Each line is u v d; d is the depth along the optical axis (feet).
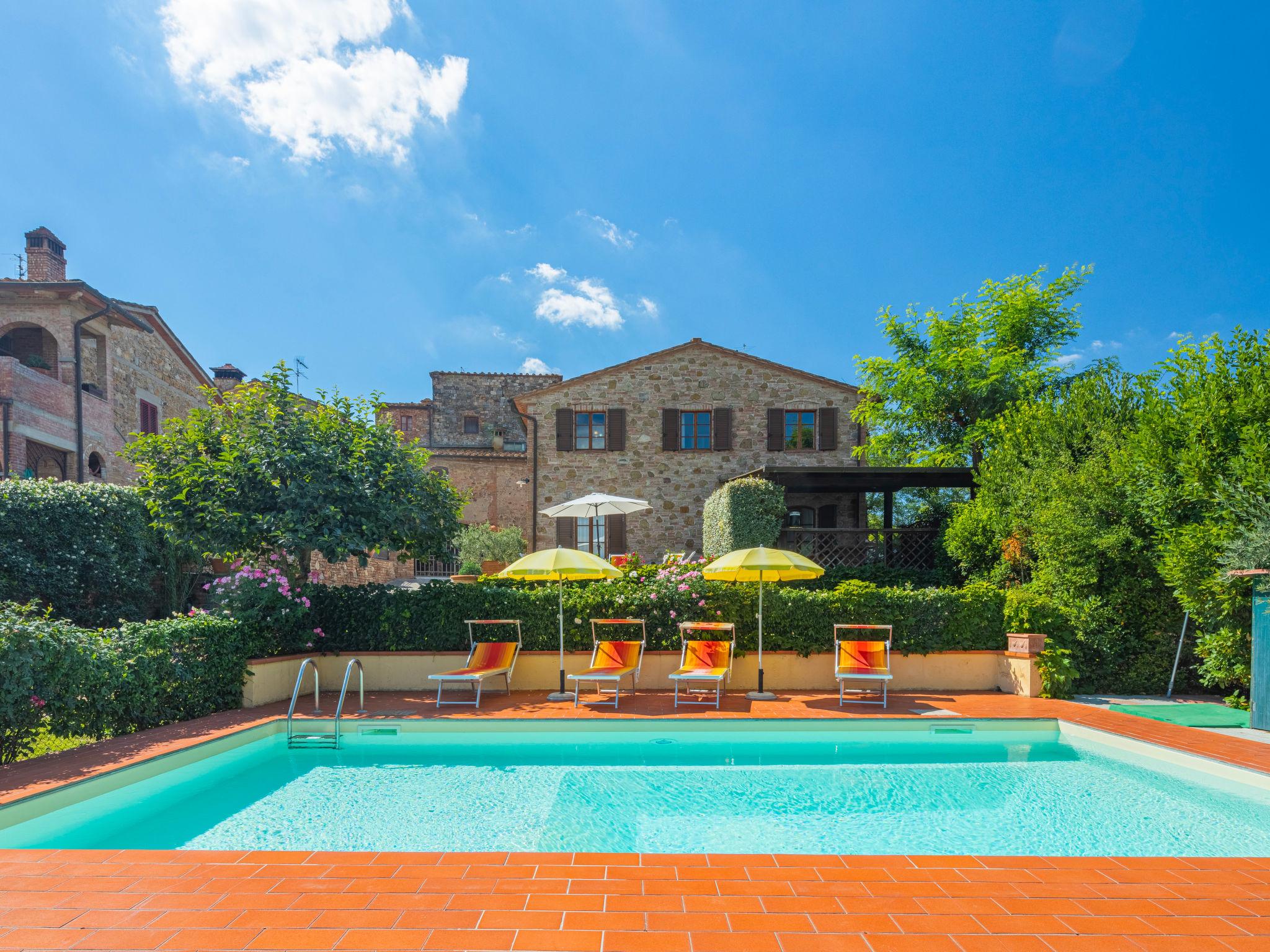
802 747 22.49
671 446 59.62
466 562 55.06
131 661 20.77
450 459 75.25
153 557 39.55
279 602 27.99
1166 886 10.77
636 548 58.95
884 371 66.08
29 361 49.60
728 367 60.44
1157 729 22.08
